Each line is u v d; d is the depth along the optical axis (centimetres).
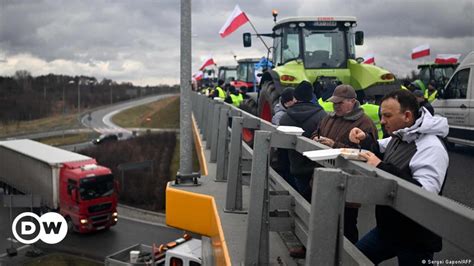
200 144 1057
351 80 965
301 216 284
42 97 11906
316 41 993
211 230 486
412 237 231
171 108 11181
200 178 630
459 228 125
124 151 4888
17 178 3086
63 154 2858
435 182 233
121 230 2689
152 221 2909
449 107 1034
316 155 212
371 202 173
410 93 254
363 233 387
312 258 178
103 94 15238
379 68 923
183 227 536
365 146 346
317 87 930
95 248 2367
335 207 175
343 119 371
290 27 1006
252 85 2333
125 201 3347
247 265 304
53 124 9775
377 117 621
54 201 2597
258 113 1006
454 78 1030
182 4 638
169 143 5391
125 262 1583
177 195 547
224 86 1755
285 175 484
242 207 461
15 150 3103
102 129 8844
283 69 941
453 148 1091
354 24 999
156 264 1568
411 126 254
